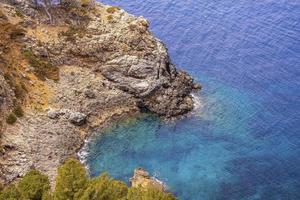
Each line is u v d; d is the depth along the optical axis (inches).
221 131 3051.2
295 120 3127.5
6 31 3125.0
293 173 2689.5
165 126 3102.9
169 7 4650.6
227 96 3405.5
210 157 2819.9
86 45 3289.9
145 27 3425.2
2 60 2947.8
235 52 3917.3
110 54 3294.8
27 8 3356.3
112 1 4815.5
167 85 3270.2
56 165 2618.1
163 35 4195.4
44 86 3051.2
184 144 2935.5
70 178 1598.2
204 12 4525.1
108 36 3321.9
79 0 3508.9
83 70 3262.8
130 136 3002.0
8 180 2375.7
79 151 2844.5
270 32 4114.2
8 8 3280.0
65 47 3277.6
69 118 2947.8
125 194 1664.6
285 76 3582.7
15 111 2751.0
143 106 3233.3
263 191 2559.1
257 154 2842.0
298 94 3383.4
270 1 4643.2
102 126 3063.5
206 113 3223.4
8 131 2625.5
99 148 2883.9
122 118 3147.1
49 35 3289.9
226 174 2679.6
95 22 3395.7
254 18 4352.9
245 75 3636.8
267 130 3048.7
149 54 3304.6
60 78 3149.6
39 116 2849.4
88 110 3083.2
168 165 2753.4
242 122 3132.4
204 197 2513.5
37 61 3129.9
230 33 4170.8
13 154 2527.1
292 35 4037.9
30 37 3198.8
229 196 2524.6
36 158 2588.6
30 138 2677.2
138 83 3218.5
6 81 2832.2
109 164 2755.9
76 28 3366.1
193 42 4089.6
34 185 1636.3
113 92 3213.6
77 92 3115.2
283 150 2874.0
